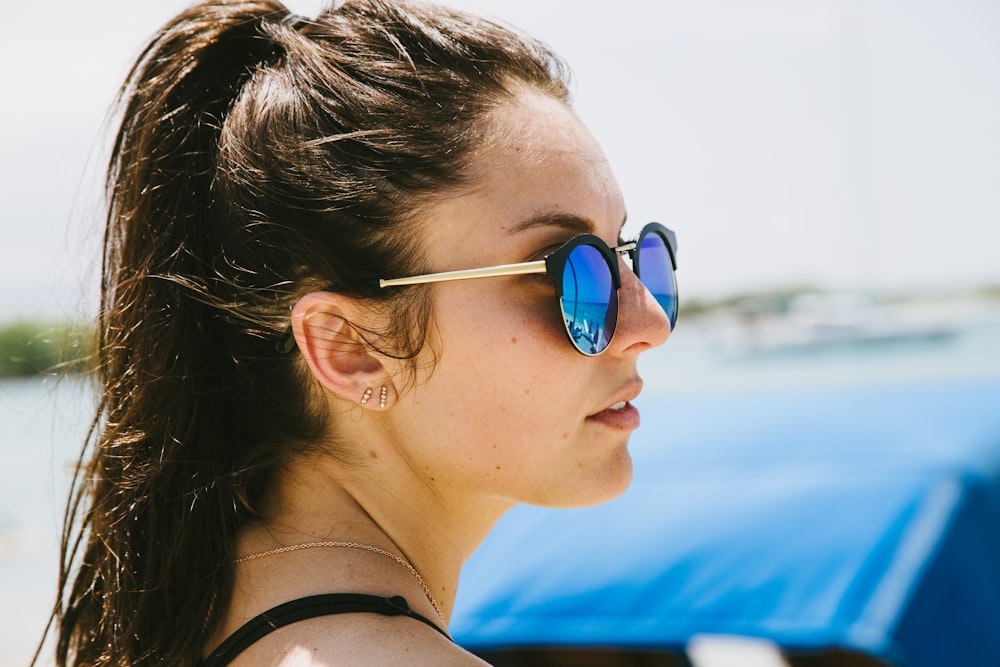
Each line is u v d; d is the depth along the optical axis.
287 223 1.12
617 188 1.22
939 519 3.05
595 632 2.85
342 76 1.15
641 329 1.19
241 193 1.14
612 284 1.14
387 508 1.16
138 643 1.15
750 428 4.54
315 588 1.06
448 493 1.19
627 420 1.20
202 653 1.09
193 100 1.23
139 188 1.23
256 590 1.08
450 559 1.23
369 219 1.10
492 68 1.17
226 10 1.27
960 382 5.38
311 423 1.15
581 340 1.10
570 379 1.12
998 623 2.94
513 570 3.20
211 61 1.25
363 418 1.15
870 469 3.54
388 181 1.10
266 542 1.12
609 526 3.35
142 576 1.18
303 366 1.15
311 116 1.14
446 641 1.02
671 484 3.69
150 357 1.19
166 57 1.27
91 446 1.30
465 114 1.13
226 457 1.17
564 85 1.26
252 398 1.16
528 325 1.10
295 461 1.17
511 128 1.14
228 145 1.17
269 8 1.28
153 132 1.23
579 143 1.18
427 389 1.12
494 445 1.12
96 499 1.26
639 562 3.06
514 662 3.72
